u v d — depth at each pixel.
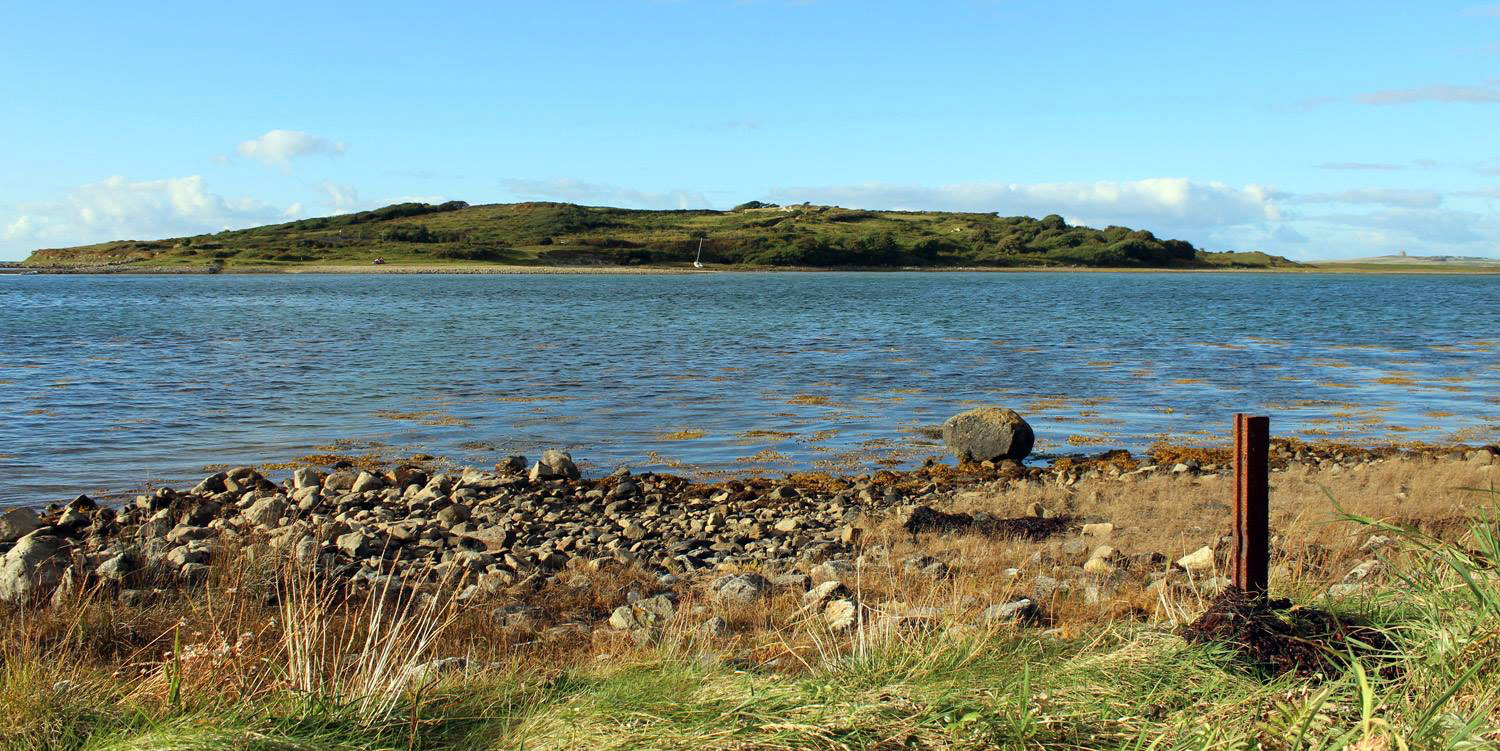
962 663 5.89
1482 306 89.31
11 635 6.96
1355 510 12.20
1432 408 26.78
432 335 50.84
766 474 18.42
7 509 15.57
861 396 28.34
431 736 5.33
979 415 19.39
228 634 7.09
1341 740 4.00
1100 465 18.75
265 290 121.00
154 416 24.42
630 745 4.78
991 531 12.52
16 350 41.66
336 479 16.62
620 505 15.19
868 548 11.80
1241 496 5.87
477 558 11.07
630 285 141.00
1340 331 55.84
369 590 9.15
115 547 11.17
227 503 14.95
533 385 30.53
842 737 4.62
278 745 4.79
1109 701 4.90
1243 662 5.36
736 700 5.16
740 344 45.78
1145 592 8.77
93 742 4.97
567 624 8.72
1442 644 4.95
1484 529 5.80
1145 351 42.94
